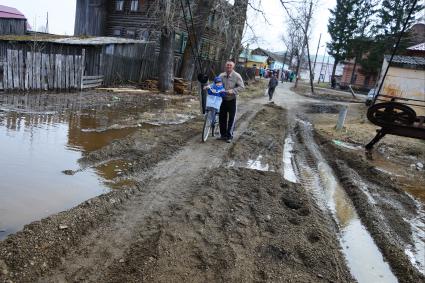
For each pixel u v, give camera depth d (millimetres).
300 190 5988
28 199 4500
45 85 13711
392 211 5793
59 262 3318
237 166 6961
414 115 9109
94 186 5156
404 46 45906
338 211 5574
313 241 4383
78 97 13328
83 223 3971
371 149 10188
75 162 6043
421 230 5297
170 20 18219
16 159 5836
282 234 4379
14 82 12453
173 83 20203
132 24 27844
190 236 4023
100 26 28969
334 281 3646
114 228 4027
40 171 5461
